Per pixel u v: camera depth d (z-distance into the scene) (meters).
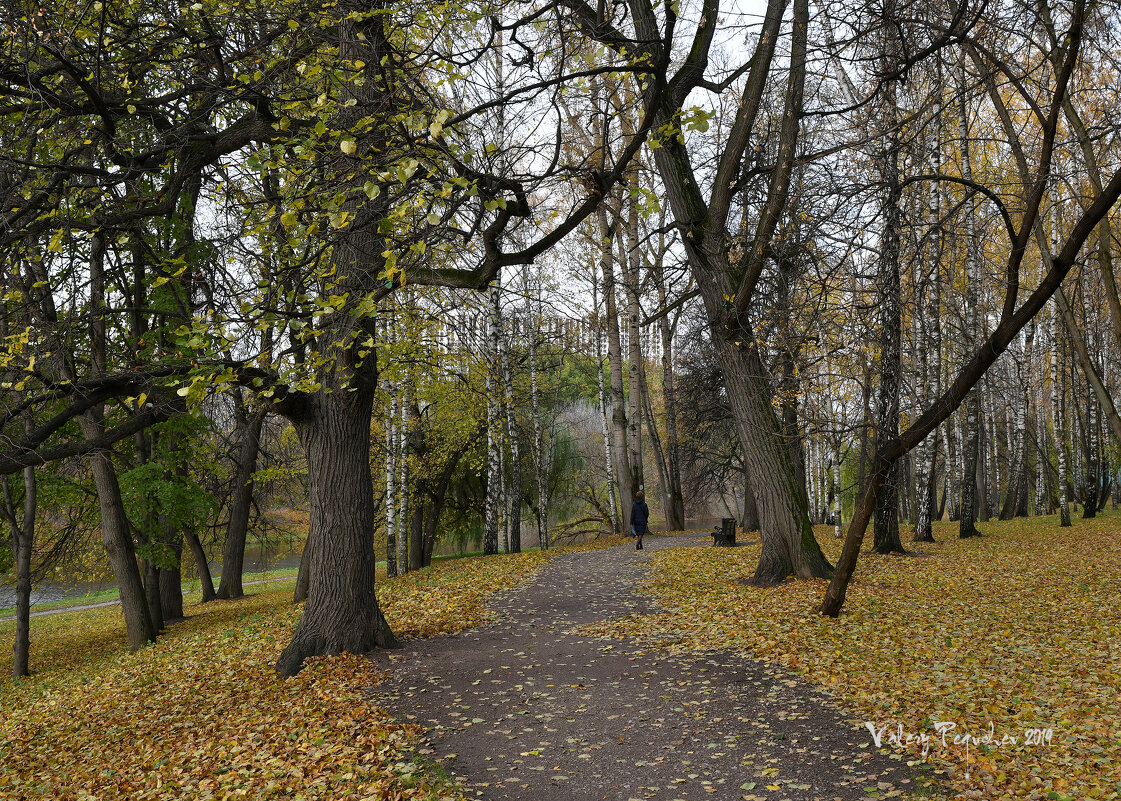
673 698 6.71
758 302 13.75
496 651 8.94
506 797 4.87
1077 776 4.53
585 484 35.91
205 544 26.17
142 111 8.34
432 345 15.19
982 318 21.12
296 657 8.79
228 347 6.34
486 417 24.88
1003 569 12.98
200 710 7.75
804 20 9.94
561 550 22.47
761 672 7.31
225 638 12.50
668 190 12.61
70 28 7.65
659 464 30.72
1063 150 12.89
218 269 8.48
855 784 4.70
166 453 16.33
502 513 28.34
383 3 7.09
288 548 32.41
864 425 9.12
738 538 22.33
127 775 6.05
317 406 9.14
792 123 9.97
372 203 6.96
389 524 21.48
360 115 6.93
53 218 7.87
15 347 7.75
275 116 8.04
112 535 15.16
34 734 8.26
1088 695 6.10
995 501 36.47
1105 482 31.83
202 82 8.14
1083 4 6.89
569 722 6.26
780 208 10.09
